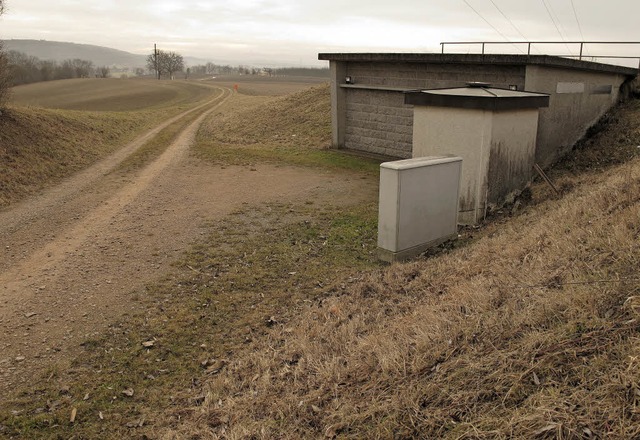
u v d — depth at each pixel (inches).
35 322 232.8
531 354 128.6
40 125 715.4
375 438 122.8
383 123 658.8
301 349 188.2
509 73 487.8
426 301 208.1
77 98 2381.9
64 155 658.8
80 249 334.0
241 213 416.5
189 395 175.6
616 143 465.4
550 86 450.3
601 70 491.8
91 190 515.5
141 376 189.6
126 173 602.9
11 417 163.6
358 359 166.4
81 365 196.9
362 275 274.8
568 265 179.0
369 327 197.5
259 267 298.5
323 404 147.4
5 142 598.5
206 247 335.0
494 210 352.8
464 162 346.3
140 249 332.8
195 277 285.3
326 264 301.6
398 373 146.8
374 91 661.3
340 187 507.5
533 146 371.2
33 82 2979.8
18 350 207.6
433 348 153.2
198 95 2596.0
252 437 139.1
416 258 295.7
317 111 925.8
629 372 108.1
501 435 106.6
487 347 142.5
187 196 479.8
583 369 116.1
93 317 237.5
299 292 261.7
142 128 1068.5
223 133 968.3
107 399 174.7
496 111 329.4
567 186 362.9
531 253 214.1
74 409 167.8
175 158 701.9
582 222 225.6
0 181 505.0
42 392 178.9
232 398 165.8
